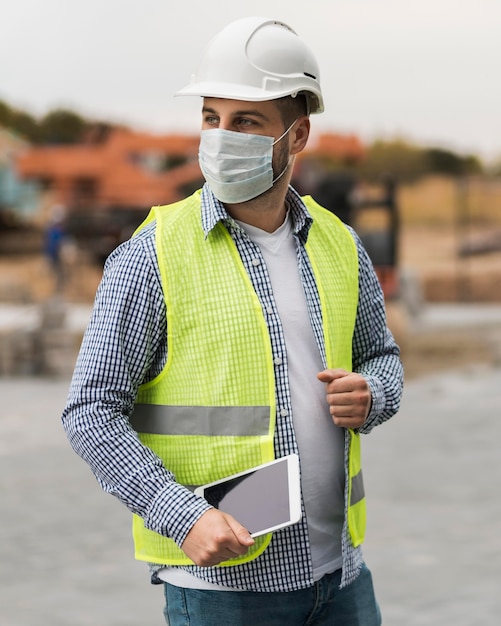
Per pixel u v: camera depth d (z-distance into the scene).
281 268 2.73
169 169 35.78
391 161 61.56
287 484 2.46
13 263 35.28
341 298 2.80
